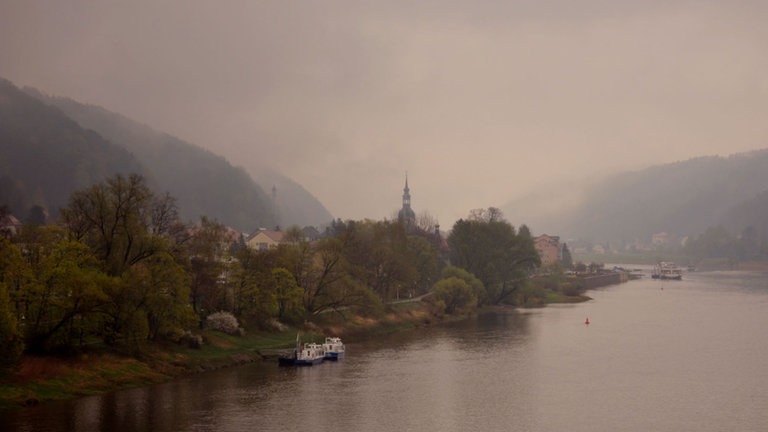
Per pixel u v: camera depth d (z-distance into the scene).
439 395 100.31
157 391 96.38
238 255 133.88
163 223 121.50
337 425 85.06
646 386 106.56
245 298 132.12
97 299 92.06
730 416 90.12
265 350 124.81
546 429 84.50
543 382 109.00
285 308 142.88
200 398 94.50
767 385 107.25
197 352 114.19
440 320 183.88
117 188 104.81
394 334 160.00
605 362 125.31
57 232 102.62
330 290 152.25
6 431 76.25
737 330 166.00
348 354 132.88
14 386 86.81
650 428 85.12
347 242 176.62
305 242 153.75
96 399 90.12
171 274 106.75
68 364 94.44
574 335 158.25
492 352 135.88
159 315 108.50
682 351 136.50
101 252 104.94
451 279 192.88
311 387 103.88
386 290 182.12
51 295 94.31
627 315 198.62
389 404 94.88
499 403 96.44
